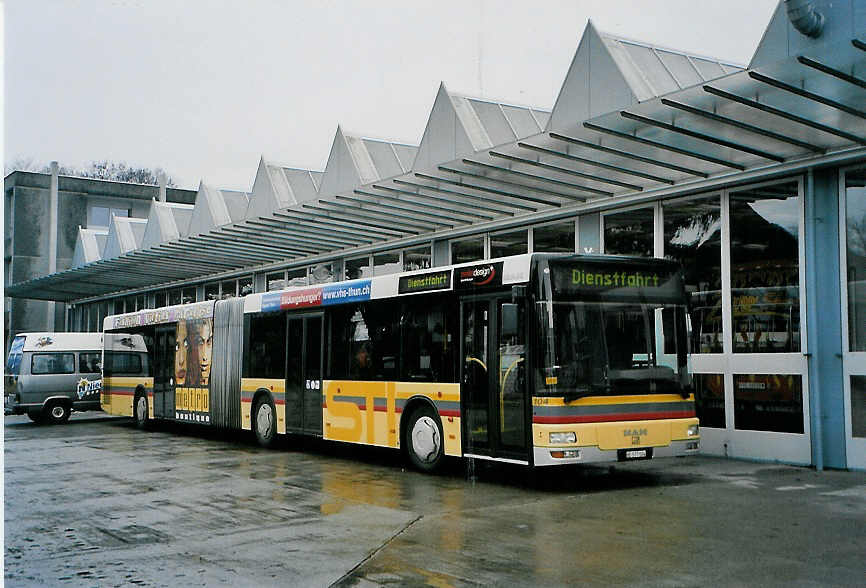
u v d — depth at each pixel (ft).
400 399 42.52
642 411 34.76
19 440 61.36
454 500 32.99
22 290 121.49
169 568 22.90
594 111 50.01
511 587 20.49
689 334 36.55
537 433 33.78
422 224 65.87
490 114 60.49
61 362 80.79
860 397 38.58
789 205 41.98
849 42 29.30
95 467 44.75
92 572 22.62
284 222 69.51
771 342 42.37
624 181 48.93
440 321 40.34
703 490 34.19
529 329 34.50
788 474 38.09
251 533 27.17
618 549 24.18
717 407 44.73
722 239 45.19
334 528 27.76
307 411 50.06
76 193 143.43
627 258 35.96
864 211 39.01
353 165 70.33
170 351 67.31
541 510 30.53
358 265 79.41
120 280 109.91
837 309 39.55
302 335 50.93
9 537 27.07
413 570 22.24
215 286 103.19
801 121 34.91
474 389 37.91
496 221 60.29
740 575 21.16
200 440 60.75
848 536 25.50
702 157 41.06
